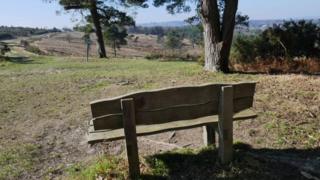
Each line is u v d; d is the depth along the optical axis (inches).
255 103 303.0
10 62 992.2
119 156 216.4
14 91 456.8
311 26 546.6
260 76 431.2
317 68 476.1
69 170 217.0
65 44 3572.8
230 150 189.8
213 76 449.7
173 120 185.5
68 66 802.2
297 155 205.3
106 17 1368.1
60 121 313.6
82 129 288.8
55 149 255.0
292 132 240.4
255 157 197.5
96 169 193.2
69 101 382.0
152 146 235.9
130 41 4635.8
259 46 551.8
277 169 186.1
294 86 355.9
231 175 180.5
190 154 205.9
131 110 175.2
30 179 212.5
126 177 183.0
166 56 1259.2
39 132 291.6
